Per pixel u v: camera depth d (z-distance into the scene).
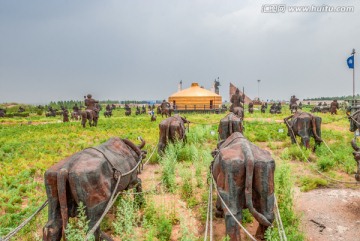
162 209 7.77
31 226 7.40
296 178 10.93
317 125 14.57
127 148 7.89
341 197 9.23
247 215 7.66
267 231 5.54
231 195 5.66
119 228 6.04
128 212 6.12
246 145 6.07
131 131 25.28
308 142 14.50
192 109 62.47
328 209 8.41
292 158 14.20
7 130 29.42
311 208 8.48
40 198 9.69
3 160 15.20
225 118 13.39
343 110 44.50
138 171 8.31
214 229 7.25
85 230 5.29
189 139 17.45
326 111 45.72
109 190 5.84
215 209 8.30
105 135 23.11
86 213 5.41
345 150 14.45
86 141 20.23
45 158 15.21
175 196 9.42
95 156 6.09
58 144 19.09
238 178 5.64
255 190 5.76
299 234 6.59
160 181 10.12
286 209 7.50
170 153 12.22
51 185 5.36
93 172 5.48
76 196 5.32
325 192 9.70
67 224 5.16
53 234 5.24
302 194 9.54
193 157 12.61
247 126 25.05
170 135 13.75
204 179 10.71
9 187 10.77
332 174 11.38
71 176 5.30
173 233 7.24
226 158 5.76
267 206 5.64
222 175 5.81
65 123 36.12
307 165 12.84
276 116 42.03
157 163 13.73
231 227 5.54
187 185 9.55
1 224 7.93
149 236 6.11
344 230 7.29
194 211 8.35
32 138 22.67
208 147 15.20
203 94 64.88
